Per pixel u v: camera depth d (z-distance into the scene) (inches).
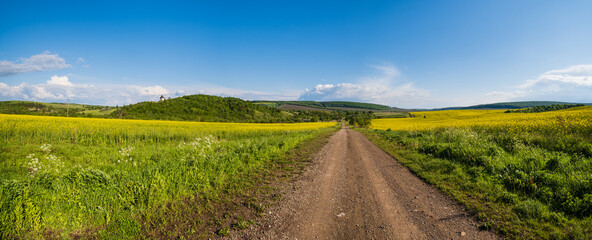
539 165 276.1
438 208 192.5
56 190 180.7
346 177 293.1
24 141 478.6
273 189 238.1
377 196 221.8
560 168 257.8
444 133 614.2
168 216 169.5
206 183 236.5
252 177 281.0
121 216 161.8
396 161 402.9
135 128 761.6
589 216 163.9
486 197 208.7
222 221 164.9
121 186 198.4
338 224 163.0
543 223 160.4
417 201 208.4
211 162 306.8
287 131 1173.1
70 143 514.9
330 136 1001.5
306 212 182.7
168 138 682.8
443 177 279.7
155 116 3112.7
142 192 196.1
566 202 182.1
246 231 152.0
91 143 531.5
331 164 374.6
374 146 623.2
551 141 409.7
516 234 149.1
